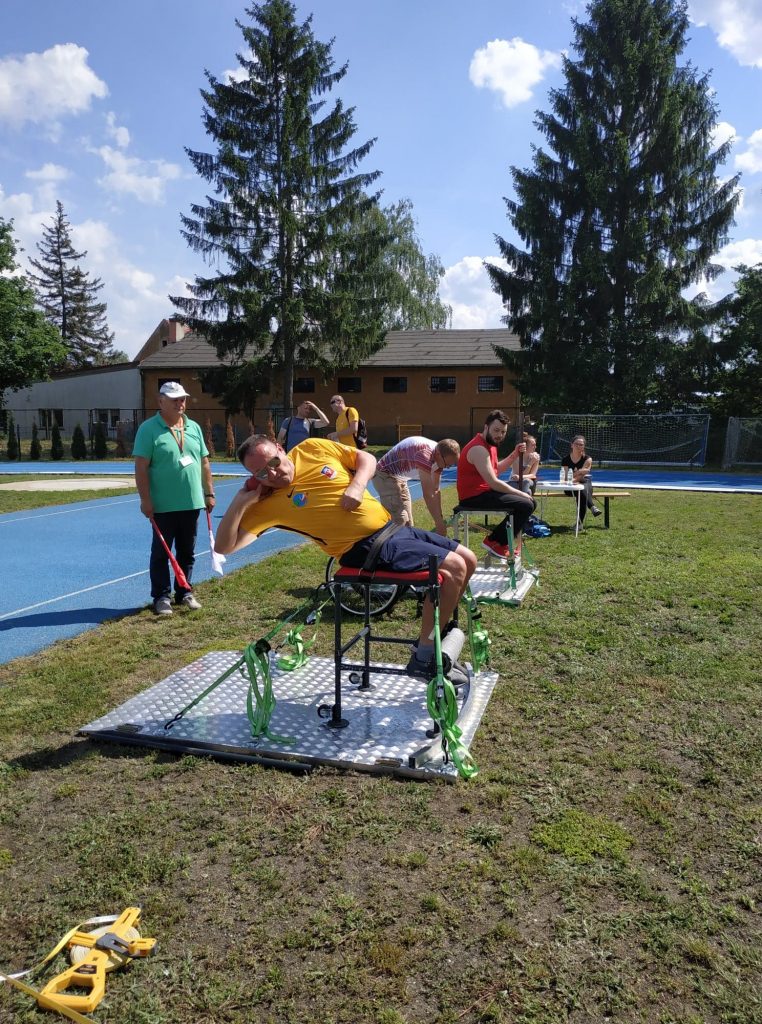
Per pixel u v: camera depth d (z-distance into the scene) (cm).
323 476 348
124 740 347
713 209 2727
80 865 258
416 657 373
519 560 709
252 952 217
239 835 275
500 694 406
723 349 2677
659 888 243
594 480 1944
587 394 2744
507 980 205
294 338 3031
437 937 221
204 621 560
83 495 1510
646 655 469
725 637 506
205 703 386
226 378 3162
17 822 285
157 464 579
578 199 2775
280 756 329
